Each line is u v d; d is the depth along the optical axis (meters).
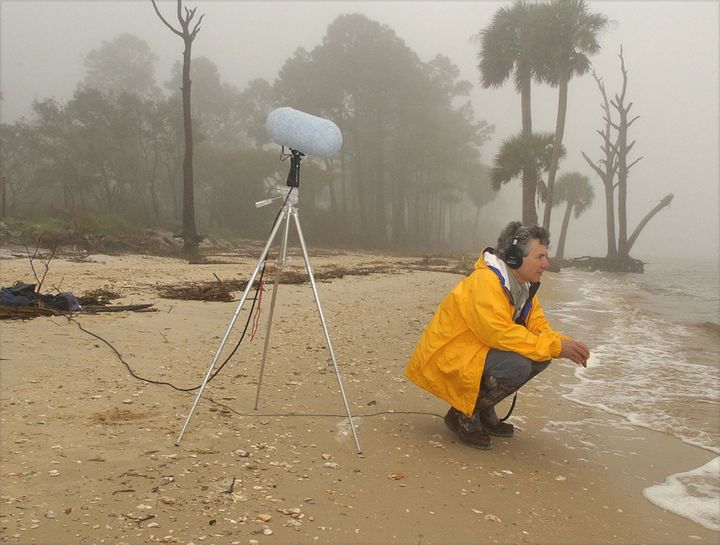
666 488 3.49
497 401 3.80
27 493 2.73
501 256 3.78
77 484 2.85
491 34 31.83
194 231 22.23
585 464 3.78
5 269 12.37
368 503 2.91
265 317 8.02
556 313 11.85
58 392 4.27
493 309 3.61
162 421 3.83
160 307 8.11
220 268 15.76
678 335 9.75
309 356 6.04
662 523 3.03
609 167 37.88
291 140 3.62
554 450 3.99
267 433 3.77
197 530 2.51
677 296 18.77
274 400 4.52
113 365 5.09
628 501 3.26
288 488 2.99
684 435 4.51
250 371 5.29
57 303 7.21
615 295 17.80
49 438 3.41
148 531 2.47
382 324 8.24
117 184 45.31
